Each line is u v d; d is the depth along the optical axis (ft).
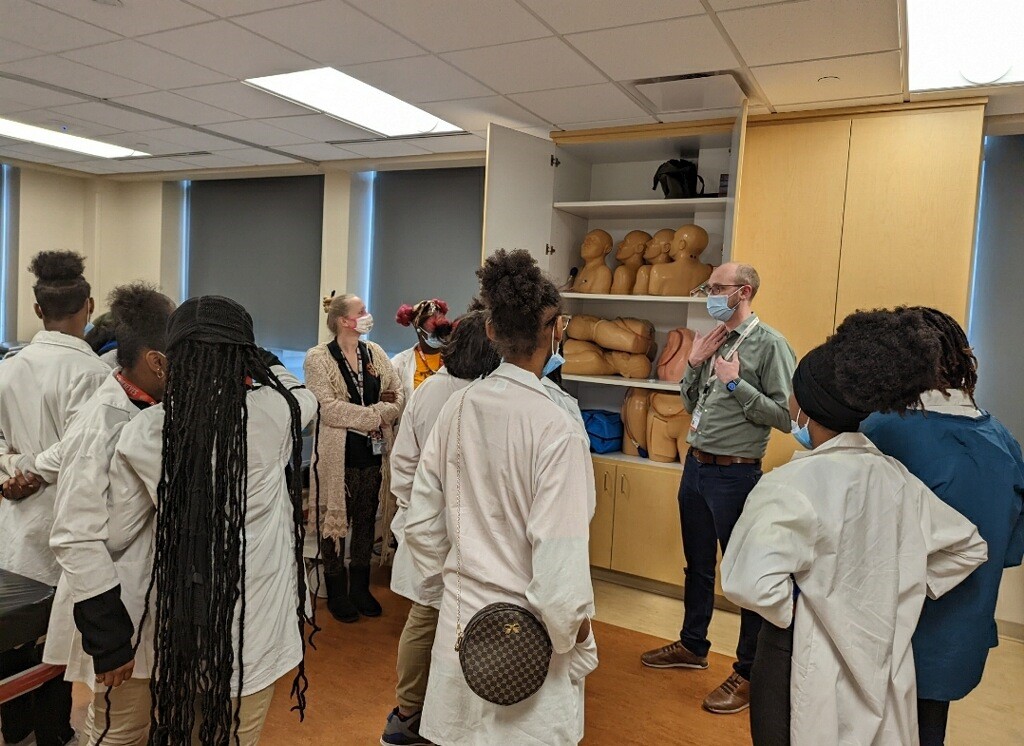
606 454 13.10
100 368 6.78
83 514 4.21
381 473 11.02
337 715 8.01
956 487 4.53
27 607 5.14
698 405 9.16
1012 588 11.03
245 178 20.68
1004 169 11.39
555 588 4.17
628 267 13.03
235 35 9.65
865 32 8.23
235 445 4.37
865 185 10.93
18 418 6.48
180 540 4.20
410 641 7.02
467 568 4.59
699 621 9.56
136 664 4.47
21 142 17.52
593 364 13.03
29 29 9.83
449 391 6.98
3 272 20.99
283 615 4.80
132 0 8.66
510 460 4.49
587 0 7.86
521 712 4.42
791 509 3.94
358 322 10.59
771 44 8.71
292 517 5.03
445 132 14.37
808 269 11.37
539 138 12.78
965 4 8.07
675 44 8.91
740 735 8.11
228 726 4.29
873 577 4.00
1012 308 11.37
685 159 13.07
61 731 7.04
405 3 8.24
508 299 4.62
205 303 4.49
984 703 9.10
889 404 4.06
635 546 12.48
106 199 22.63
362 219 19.01
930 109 10.46
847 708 3.98
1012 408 11.43
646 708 8.63
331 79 11.54
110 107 13.80
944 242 10.46
